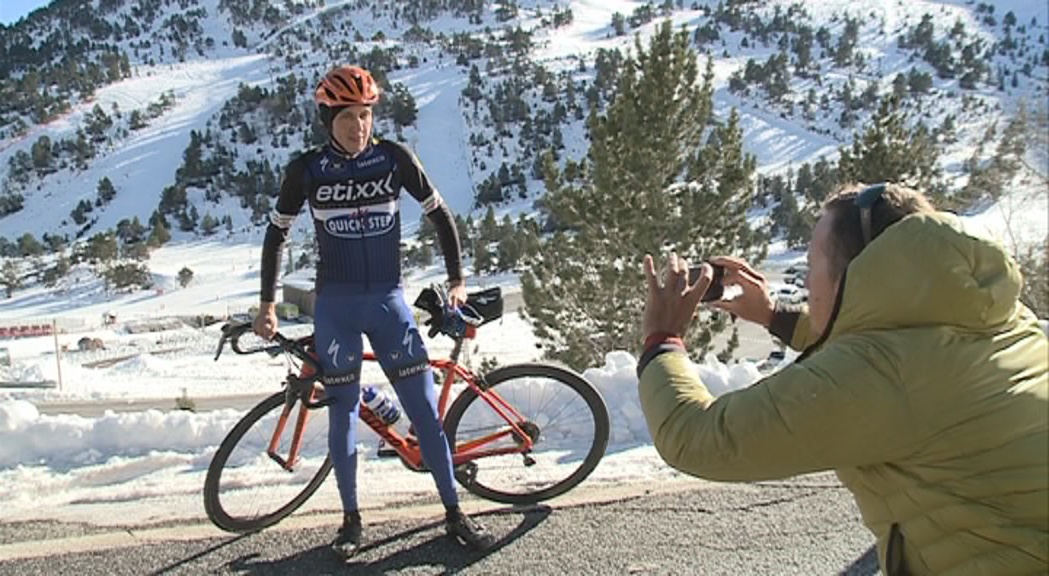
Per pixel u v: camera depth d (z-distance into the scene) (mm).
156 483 3445
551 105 190375
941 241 1197
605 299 12758
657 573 2561
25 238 130750
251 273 107438
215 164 177000
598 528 2873
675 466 1349
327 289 2830
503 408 3260
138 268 100938
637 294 12539
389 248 2836
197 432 3867
